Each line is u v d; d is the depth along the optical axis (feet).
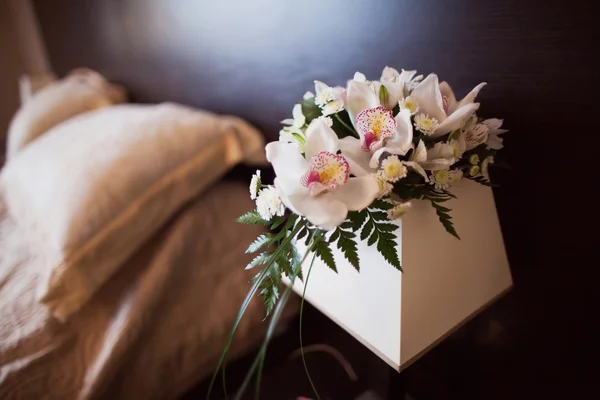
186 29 3.46
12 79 7.35
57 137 3.05
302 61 2.50
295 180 1.37
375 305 1.56
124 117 2.89
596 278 1.72
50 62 6.89
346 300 1.67
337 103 1.51
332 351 2.48
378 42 2.07
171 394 2.21
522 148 1.76
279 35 2.59
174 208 2.44
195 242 2.48
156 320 2.21
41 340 2.04
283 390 2.29
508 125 1.76
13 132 4.29
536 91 1.66
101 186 2.25
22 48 7.28
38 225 2.37
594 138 1.59
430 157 1.44
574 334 1.84
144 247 2.45
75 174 2.35
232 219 2.65
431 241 1.52
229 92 3.25
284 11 2.49
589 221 1.68
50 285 2.06
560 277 1.81
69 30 5.81
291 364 2.43
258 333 2.43
